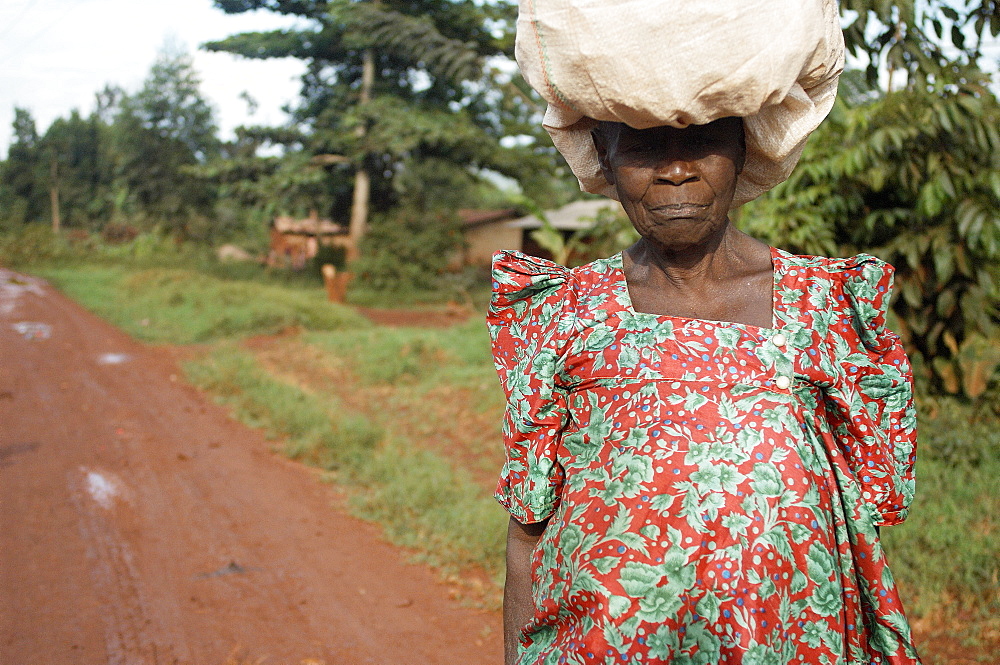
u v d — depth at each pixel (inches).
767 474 46.1
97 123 2481.5
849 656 48.8
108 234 1884.8
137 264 1344.7
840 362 49.9
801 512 46.3
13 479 253.4
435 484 234.1
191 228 1536.7
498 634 159.9
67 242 1611.7
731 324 48.4
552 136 55.8
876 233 220.8
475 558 192.4
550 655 49.5
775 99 45.1
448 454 281.6
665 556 46.0
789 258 51.1
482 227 1261.1
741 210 226.1
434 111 1036.5
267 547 202.2
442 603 173.2
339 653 151.6
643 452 47.1
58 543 202.5
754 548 45.4
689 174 47.7
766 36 42.9
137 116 1620.3
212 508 229.6
